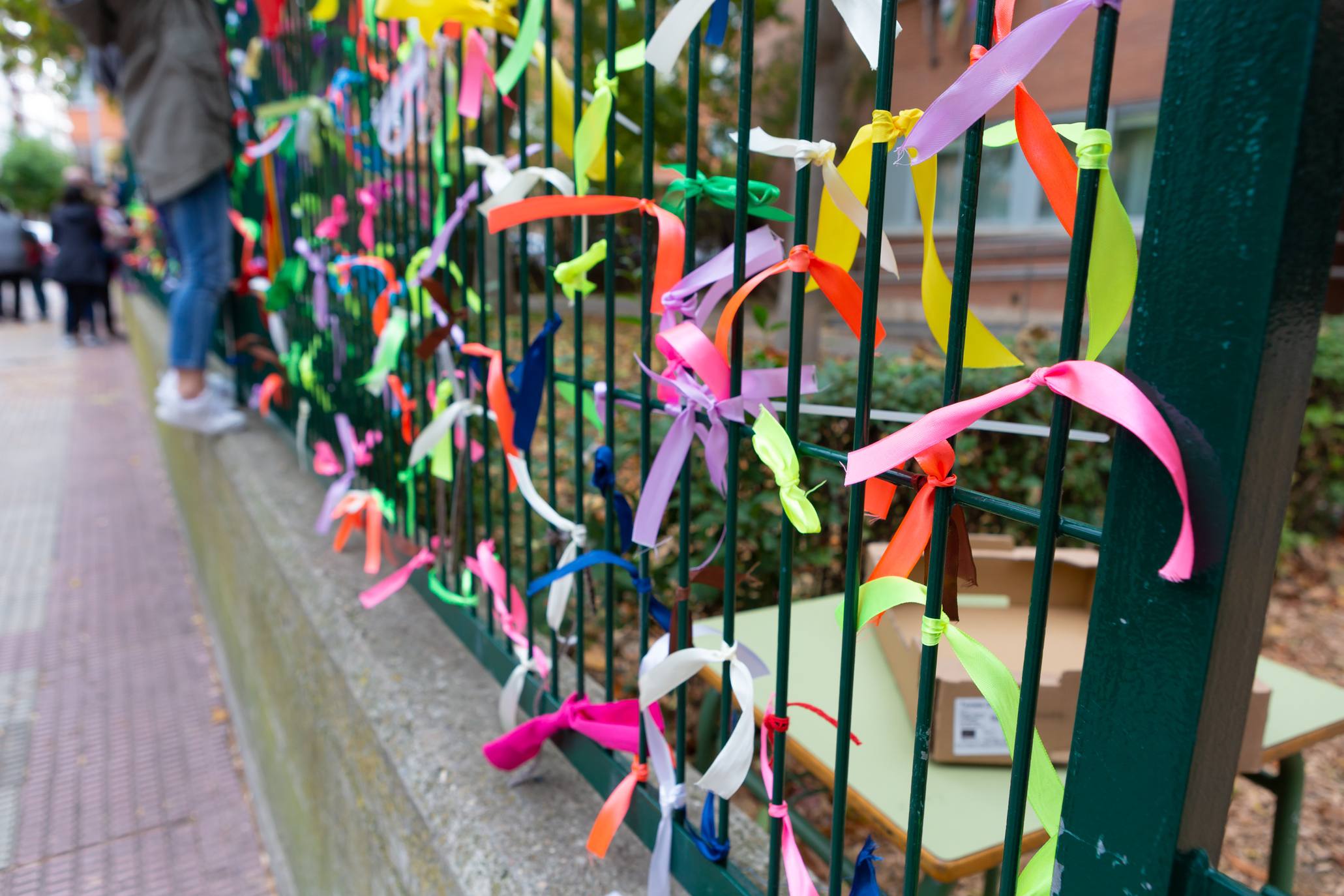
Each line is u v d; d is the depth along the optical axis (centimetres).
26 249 1348
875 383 246
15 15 526
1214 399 41
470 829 103
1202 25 39
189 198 267
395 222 162
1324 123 38
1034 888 55
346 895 149
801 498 66
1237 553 42
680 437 81
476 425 169
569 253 119
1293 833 149
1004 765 115
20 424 686
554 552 125
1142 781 47
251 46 267
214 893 212
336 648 149
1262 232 38
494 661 136
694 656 82
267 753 218
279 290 234
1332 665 316
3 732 277
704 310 81
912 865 63
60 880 215
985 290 721
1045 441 264
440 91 136
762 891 83
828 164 61
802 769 213
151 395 559
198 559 360
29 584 389
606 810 94
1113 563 46
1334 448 406
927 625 58
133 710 290
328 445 223
